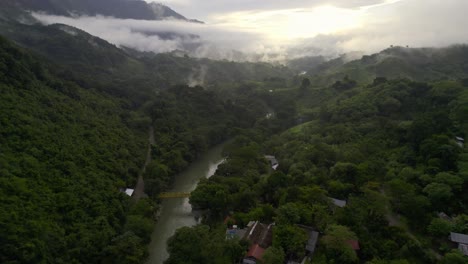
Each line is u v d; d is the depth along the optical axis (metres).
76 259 60.41
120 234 72.31
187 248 61.47
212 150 148.75
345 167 85.81
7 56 91.75
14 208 58.62
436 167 75.75
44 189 68.00
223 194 83.75
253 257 61.97
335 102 162.00
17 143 72.81
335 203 75.94
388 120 115.38
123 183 90.12
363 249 59.69
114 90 159.88
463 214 63.12
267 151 132.38
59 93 108.62
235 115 180.88
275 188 87.56
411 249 57.44
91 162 86.94
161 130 139.75
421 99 124.38
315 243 63.62
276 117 177.62
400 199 70.06
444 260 54.00
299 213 69.44
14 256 51.84
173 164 114.62
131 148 112.62
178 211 93.81
